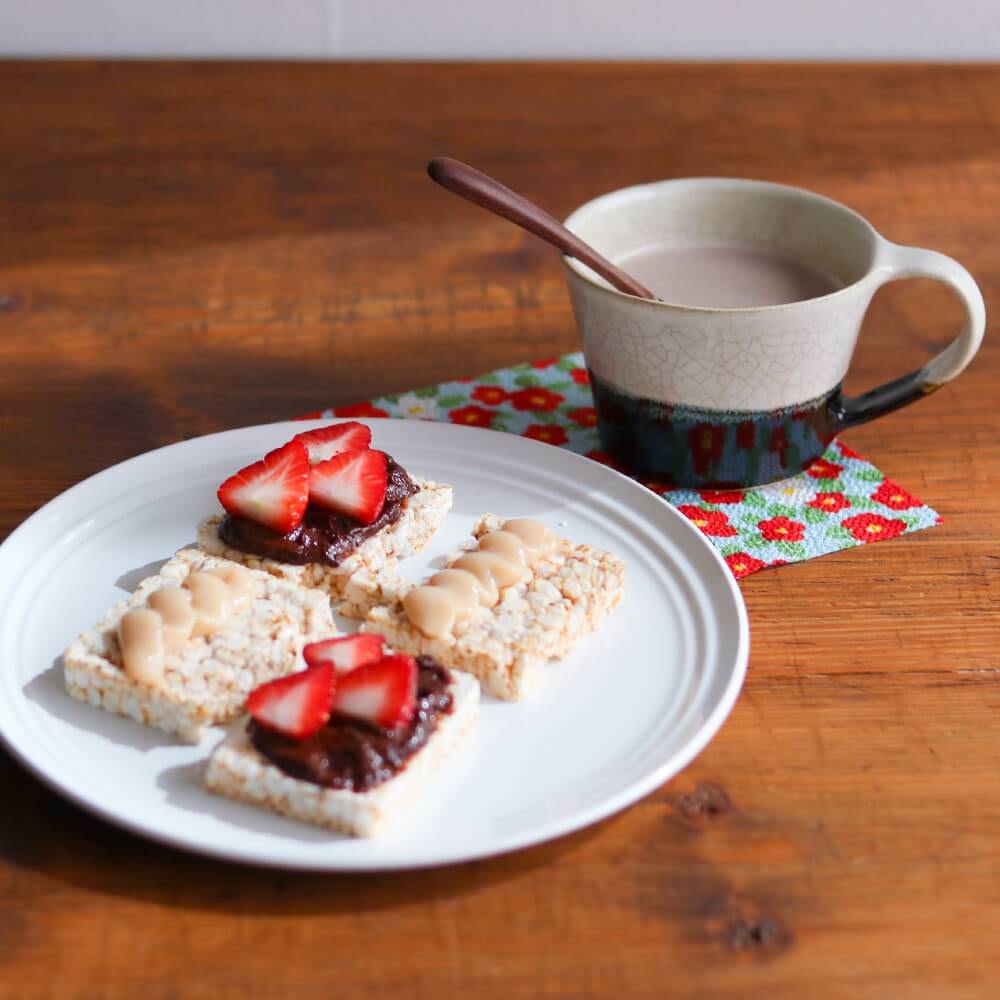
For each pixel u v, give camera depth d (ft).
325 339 2.54
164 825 1.67
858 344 2.52
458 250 2.79
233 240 2.80
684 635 1.93
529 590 1.96
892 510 2.17
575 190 2.93
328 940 1.65
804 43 3.68
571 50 3.68
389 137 3.12
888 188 2.95
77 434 2.31
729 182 2.31
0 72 3.36
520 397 2.40
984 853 1.73
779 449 2.16
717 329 2.04
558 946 1.65
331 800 1.69
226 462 2.19
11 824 1.74
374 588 1.97
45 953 1.63
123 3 3.55
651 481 2.23
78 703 1.85
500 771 1.77
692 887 1.69
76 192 2.91
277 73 3.41
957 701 1.90
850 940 1.65
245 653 1.87
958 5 3.64
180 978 1.61
